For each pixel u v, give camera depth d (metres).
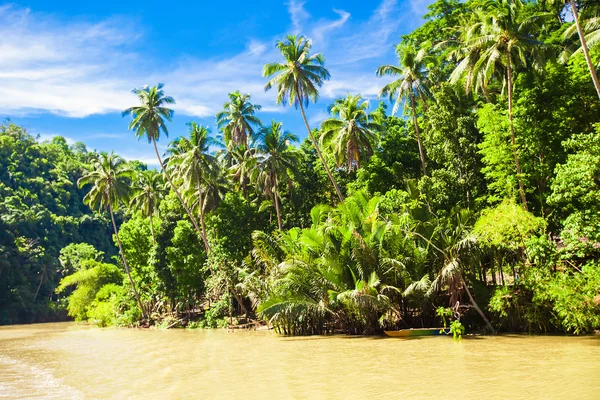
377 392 12.24
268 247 32.69
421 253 25.53
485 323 24.30
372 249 26.08
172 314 50.59
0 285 85.75
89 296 69.06
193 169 43.47
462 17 39.06
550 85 26.25
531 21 25.20
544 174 26.11
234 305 44.69
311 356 19.58
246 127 47.66
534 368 14.02
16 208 105.06
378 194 32.25
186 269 46.31
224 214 44.09
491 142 27.44
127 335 38.69
